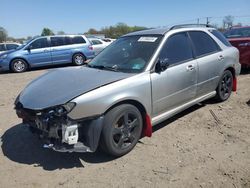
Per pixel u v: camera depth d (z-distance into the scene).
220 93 6.31
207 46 5.90
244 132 4.97
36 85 4.54
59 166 4.09
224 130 5.07
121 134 4.20
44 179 3.80
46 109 3.79
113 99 3.98
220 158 4.13
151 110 4.60
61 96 3.88
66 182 3.71
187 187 3.50
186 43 5.39
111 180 3.71
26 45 14.80
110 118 4.00
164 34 5.05
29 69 15.61
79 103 3.74
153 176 3.75
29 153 4.51
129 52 5.01
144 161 4.12
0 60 14.19
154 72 4.60
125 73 4.50
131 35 5.52
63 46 15.59
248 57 9.02
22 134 5.25
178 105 5.17
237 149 4.38
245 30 10.17
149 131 4.59
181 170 3.86
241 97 6.87
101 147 4.11
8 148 4.71
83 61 16.16
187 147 4.49
